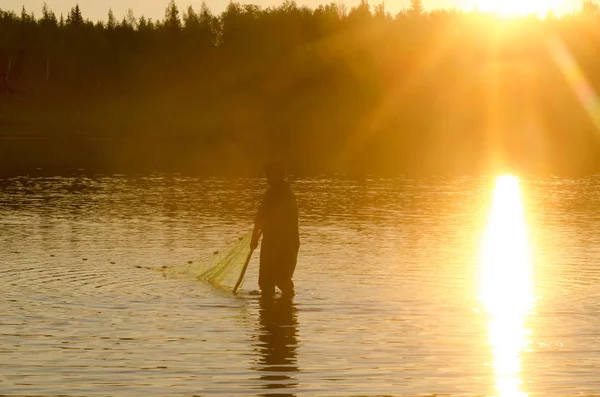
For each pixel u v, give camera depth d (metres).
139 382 8.90
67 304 12.45
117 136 87.62
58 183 34.75
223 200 27.91
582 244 18.66
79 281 14.16
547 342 10.49
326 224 21.91
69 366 9.41
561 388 8.77
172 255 16.95
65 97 119.44
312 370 9.34
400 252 17.38
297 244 13.43
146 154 58.66
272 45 109.62
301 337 10.73
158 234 19.95
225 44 119.12
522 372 9.27
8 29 140.75
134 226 21.33
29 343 10.31
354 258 16.64
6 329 10.96
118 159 52.53
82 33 138.12
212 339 10.62
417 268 15.55
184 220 22.61
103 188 32.47
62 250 17.52
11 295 13.01
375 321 11.59
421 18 96.00
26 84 125.06
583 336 10.80
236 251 14.48
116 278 14.46
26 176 38.41
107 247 17.95
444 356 9.91
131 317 11.71
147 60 125.75
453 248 17.98
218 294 13.35
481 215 24.05
